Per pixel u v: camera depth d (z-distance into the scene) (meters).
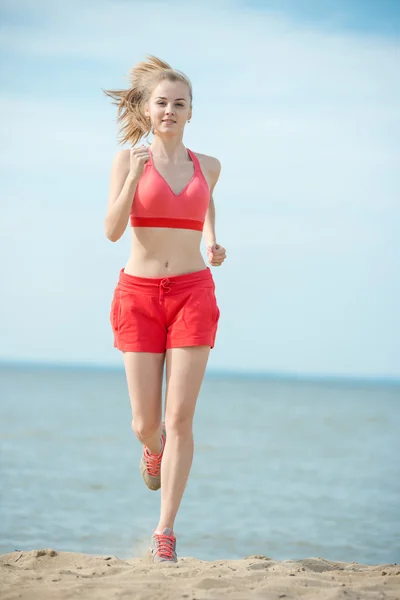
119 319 10.79
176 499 10.56
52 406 79.19
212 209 11.78
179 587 8.23
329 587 8.59
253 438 47.12
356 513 21.81
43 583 8.40
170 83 10.87
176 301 10.55
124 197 10.38
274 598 7.91
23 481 25.97
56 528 18.61
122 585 8.22
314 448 41.41
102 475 28.11
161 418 11.21
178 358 10.54
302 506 22.75
